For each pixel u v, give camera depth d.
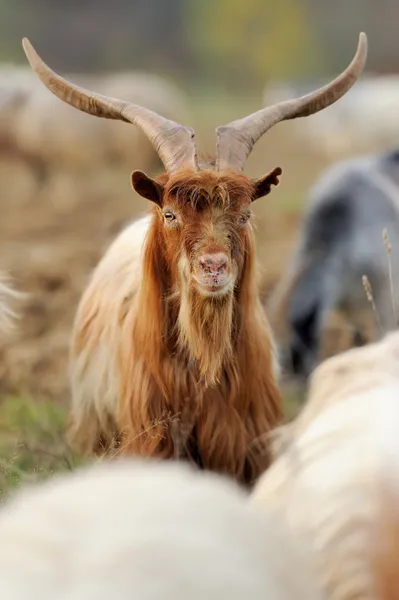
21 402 23.17
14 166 58.88
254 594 6.99
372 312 25.84
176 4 157.25
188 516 7.31
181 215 15.09
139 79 61.94
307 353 27.12
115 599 6.55
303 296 27.19
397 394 9.96
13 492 15.08
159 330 16.03
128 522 7.12
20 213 48.97
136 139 58.00
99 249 37.59
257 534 7.46
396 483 8.94
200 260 14.88
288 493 10.02
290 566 7.52
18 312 29.39
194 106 94.62
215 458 16.39
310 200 27.83
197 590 6.78
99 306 17.78
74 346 18.55
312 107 17.53
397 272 25.77
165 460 16.22
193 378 16.11
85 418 18.17
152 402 16.25
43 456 18.52
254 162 64.81
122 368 16.70
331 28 152.62
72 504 7.35
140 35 151.00
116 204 49.56
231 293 15.34
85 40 147.62
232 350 16.11
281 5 151.00
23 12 148.00
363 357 10.82
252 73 145.50
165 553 6.89
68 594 6.60
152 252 15.91
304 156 67.25
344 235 26.92
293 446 10.22
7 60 132.75
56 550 6.92
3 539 7.10
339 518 9.24
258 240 39.84
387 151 28.33
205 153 17.12
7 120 57.75
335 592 9.05
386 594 8.73
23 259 36.03
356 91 65.81
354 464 9.47
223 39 149.62
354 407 10.11
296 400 24.97
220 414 16.25
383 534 8.84
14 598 6.59
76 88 17.69
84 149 57.66
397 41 146.38
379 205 26.62
